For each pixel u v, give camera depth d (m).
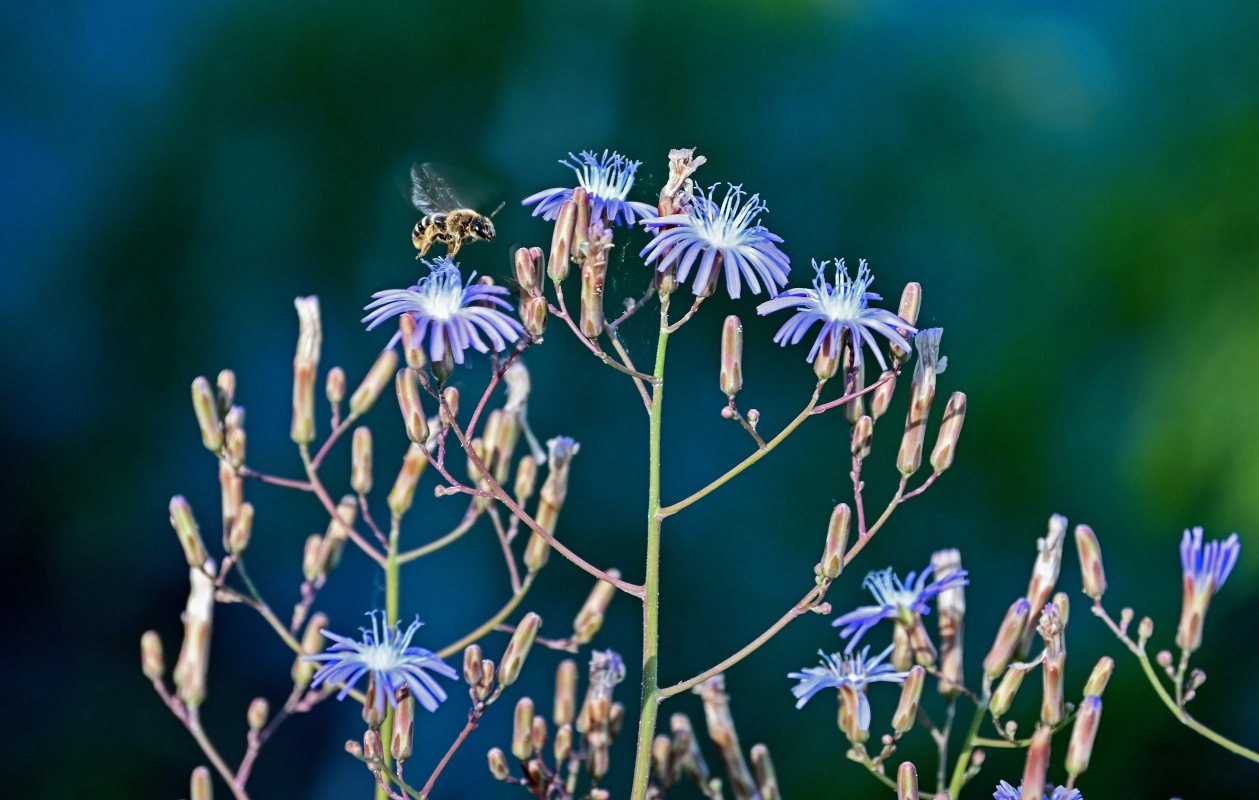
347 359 1.37
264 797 1.04
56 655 1.13
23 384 1.29
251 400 1.32
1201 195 1.20
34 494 1.22
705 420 1.28
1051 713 0.49
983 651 1.13
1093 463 1.18
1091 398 1.21
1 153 1.39
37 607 1.16
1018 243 1.34
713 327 1.30
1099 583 0.50
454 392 0.49
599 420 1.27
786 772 1.01
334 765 1.04
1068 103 1.40
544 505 0.52
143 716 1.10
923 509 1.21
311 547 0.53
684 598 1.18
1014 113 1.42
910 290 0.49
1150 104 1.31
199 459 1.28
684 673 1.11
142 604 1.19
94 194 1.40
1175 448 1.07
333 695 0.99
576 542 1.19
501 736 0.97
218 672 1.09
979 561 1.19
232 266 1.40
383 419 1.20
